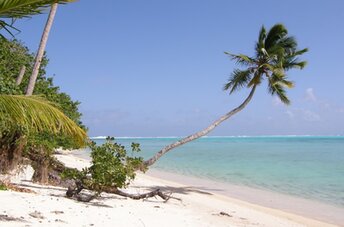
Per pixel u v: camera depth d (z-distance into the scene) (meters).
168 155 59.81
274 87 22.23
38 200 10.63
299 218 14.50
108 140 13.06
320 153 67.50
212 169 34.94
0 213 8.42
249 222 12.55
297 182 26.06
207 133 22.00
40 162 14.91
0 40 19.75
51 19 17.05
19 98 6.65
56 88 26.36
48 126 6.74
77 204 11.16
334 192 21.66
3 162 12.43
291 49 22.41
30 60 24.06
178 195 17.75
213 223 11.42
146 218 10.66
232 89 22.70
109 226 9.04
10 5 5.59
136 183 21.05
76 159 39.28
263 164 41.16
